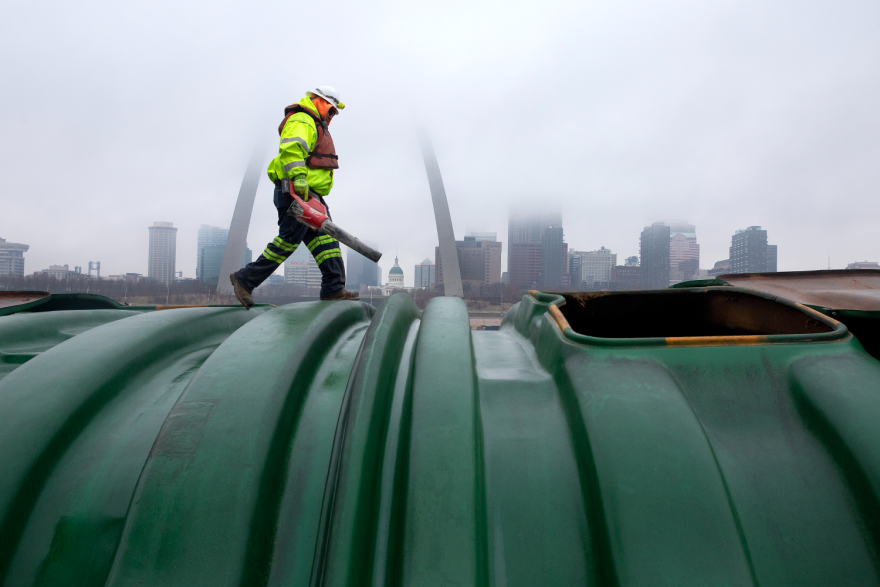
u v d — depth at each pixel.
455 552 1.04
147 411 1.54
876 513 1.16
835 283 2.81
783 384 1.51
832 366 1.49
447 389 1.37
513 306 3.18
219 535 1.08
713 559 1.05
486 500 1.23
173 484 1.15
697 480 1.16
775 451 1.36
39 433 1.30
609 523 1.11
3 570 1.14
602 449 1.24
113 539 1.20
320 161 3.52
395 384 1.57
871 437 1.24
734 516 1.12
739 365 1.54
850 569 1.13
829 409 1.36
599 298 2.49
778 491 1.26
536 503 1.25
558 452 1.36
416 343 1.64
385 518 1.19
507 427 1.46
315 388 1.61
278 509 1.25
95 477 1.30
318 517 1.24
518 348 2.12
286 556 1.18
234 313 2.66
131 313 3.10
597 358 1.55
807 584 1.11
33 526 1.21
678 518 1.10
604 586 1.08
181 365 1.86
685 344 1.58
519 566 1.15
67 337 2.54
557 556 1.16
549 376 1.68
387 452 1.34
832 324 1.75
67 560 1.17
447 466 1.18
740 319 2.35
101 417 1.49
